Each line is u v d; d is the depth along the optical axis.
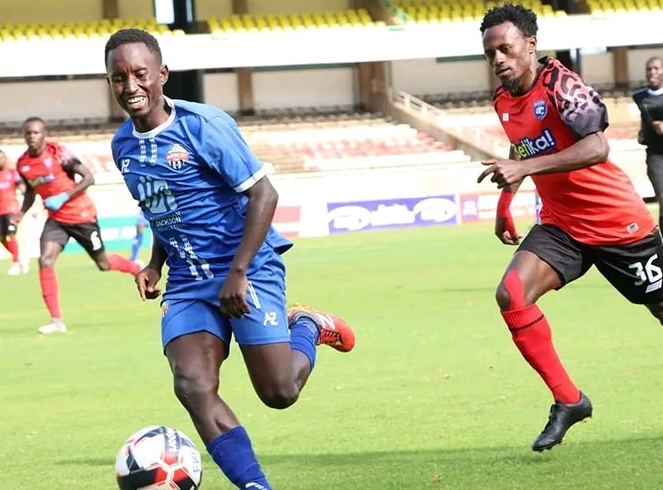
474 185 100.44
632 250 19.77
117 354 35.44
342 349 19.28
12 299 56.34
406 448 20.36
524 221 90.62
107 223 90.81
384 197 97.00
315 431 22.38
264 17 115.50
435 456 19.56
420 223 97.06
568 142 18.91
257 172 15.39
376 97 119.50
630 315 38.22
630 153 104.25
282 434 22.23
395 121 117.19
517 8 18.91
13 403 27.41
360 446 20.73
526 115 19.09
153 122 15.49
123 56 15.18
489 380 27.27
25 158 42.06
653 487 16.66
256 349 15.80
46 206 41.03
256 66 109.06
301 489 17.62
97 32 109.94
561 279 19.59
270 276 16.00
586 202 19.31
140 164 15.66
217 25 114.25
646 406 22.98
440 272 57.59
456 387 26.50
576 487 16.88
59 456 21.23
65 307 51.00
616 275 20.19
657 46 122.56
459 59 121.31
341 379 28.48
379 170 99.19
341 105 120.06
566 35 109.62
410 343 34.38
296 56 106.56
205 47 104.88
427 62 120.69
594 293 45.62
